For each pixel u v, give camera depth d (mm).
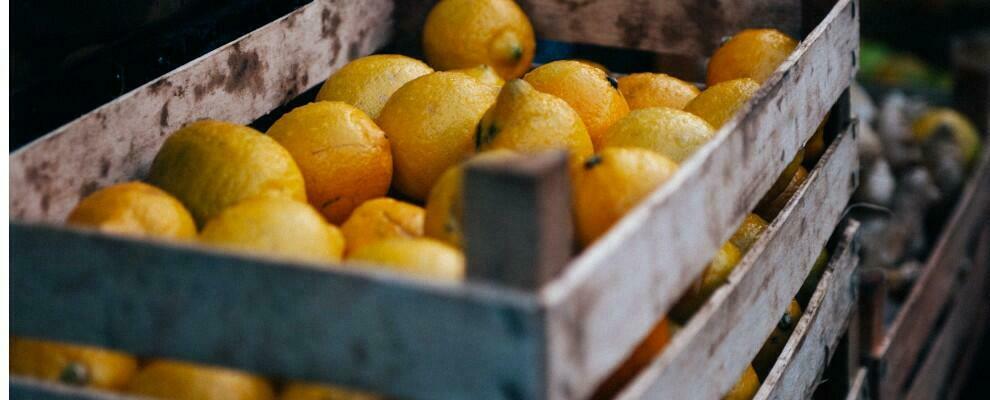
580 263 686
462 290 671
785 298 979
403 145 977
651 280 742
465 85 989
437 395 686
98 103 985
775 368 980
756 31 1137
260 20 1120
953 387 1767
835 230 1155
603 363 704
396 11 1247
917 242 1777
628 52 1536
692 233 787
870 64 2721
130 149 930
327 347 703
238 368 723
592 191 819
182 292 726
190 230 846
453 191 821
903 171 1857
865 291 1295
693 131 925
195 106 984
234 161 881
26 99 925
